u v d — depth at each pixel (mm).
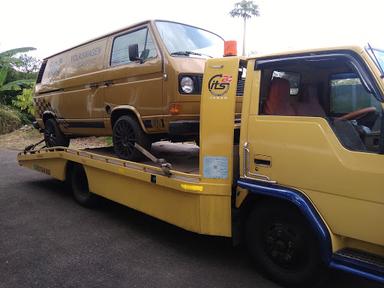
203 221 4254
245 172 3982
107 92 6020
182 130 4945
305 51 3549
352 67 3311
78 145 11922
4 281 3979
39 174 9242
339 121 3475
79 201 6613
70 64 7027
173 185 4453
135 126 5520
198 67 5109
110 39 6051
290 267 3842
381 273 3158
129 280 3992
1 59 18531
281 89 3996
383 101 3117
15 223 5723
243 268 4281
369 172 3168
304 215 3533
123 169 5320
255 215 4082
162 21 5426
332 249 3410
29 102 17344
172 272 4172
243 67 4301
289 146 3625
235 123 4211
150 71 5176
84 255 4594
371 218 3189
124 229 5473
